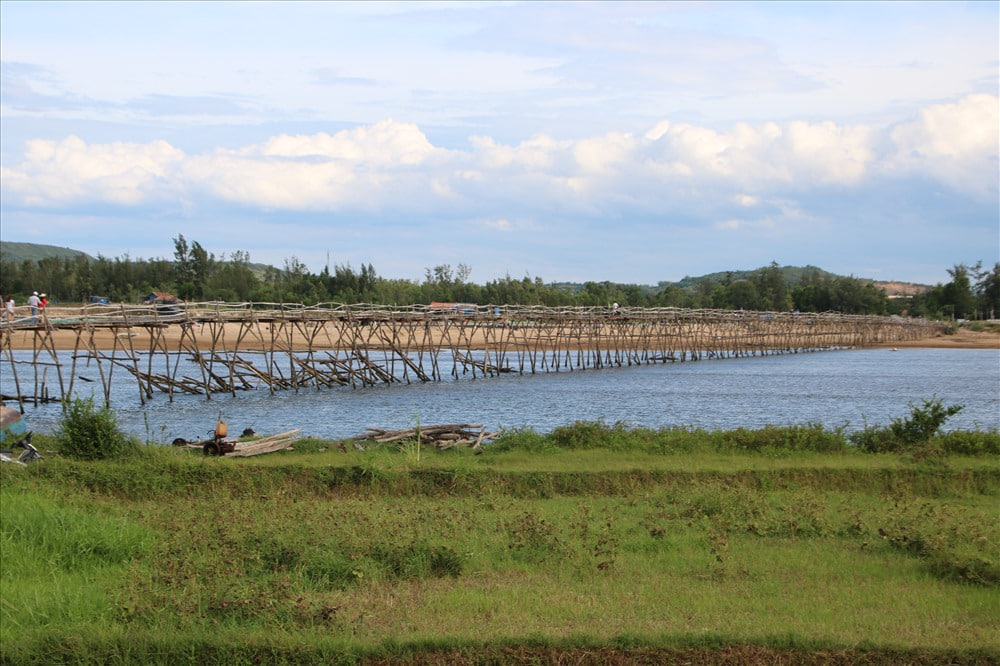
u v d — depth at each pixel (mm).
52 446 20812
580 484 18875
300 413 39750
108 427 20125
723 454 21891
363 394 49250
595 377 64750
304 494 17984
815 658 9336
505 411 42156
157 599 10344
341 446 22688
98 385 52781
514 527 13680
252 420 37062
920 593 11125
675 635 9562
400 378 59250
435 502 16938
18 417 21000
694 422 39062
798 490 18406
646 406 45312
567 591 11109
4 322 36750
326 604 10367
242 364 50562
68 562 12047
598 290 147250
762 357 96875
